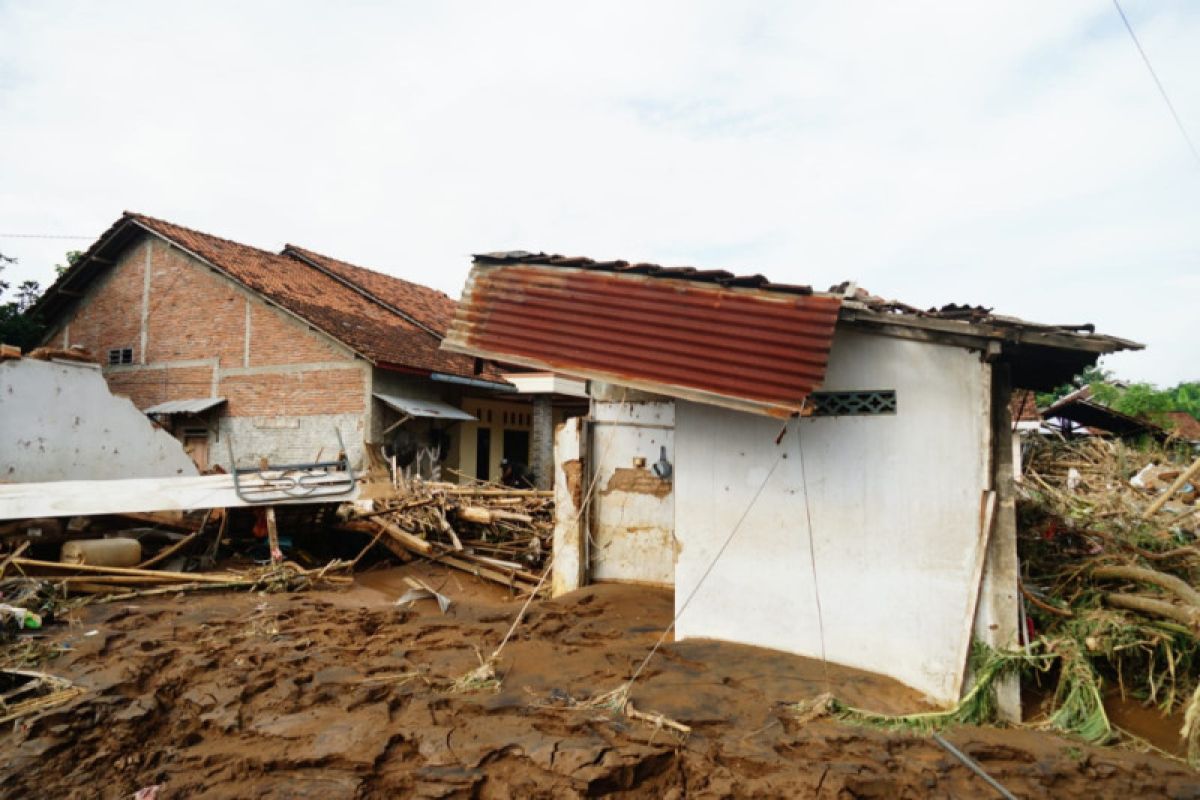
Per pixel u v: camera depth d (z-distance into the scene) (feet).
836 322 20.35
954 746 15.99
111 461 43.50
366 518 40.09
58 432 41.11
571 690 18.94
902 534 19.81
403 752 15.79
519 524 41.86
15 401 39.24
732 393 19.15
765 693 18.56
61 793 14.62
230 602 29.58
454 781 14.38
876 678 19.48
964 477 19.16
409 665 20.98
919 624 19.39
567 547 33.99
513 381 61.05
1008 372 19.49
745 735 16.30
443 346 24.20
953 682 18.71
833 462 20.83
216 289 63.93
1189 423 97.91
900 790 14.32
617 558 34.09
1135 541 27.55
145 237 67.97
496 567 37.83
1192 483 43.60
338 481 40.68
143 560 34.53
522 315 24.29
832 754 15.67
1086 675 18.17
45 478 40.34
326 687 19.27
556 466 34.99
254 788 14.56
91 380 42.88
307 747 15.85
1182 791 14.37
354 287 74.49
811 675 19.51
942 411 19.51
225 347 63.05
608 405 34.55
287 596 31.17
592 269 24.82
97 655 21.50
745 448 22.12
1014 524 18.83
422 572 37.68
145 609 27.37
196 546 36.91
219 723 17.35
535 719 17.25
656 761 15.12
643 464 33.81
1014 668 18.15
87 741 16.56
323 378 58.03
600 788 14.46
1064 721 17.57
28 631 23.58
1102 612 20.86
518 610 28.81
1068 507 32.99
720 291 22.26
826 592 20.75
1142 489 43.45
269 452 60.08
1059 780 14.84
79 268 69.00
